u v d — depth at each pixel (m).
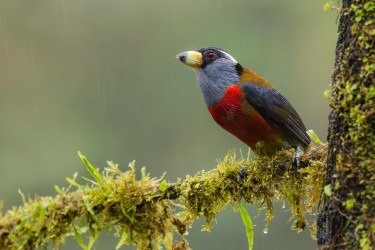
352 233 4.52
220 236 13.10
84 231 5.44
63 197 5.43
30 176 16.02
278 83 16.22
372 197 4.45
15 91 17.66
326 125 15.95
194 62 7.38
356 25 4.60
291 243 13.46
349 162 4.55
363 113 4.50
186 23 16.81
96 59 17.61
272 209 5.87
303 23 16.58
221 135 15.80
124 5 17.69
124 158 16.19
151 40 17.08
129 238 5.63
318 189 5.45
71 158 16.25
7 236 5.31
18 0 18.08
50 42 17.83
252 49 16.23
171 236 5.71
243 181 5.83
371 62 4.52
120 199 5.48
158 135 16.25
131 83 17.09
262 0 16.48
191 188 5.74
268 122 6.95
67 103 17.30
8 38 17.92
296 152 5.91
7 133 17.02
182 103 16.44
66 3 17.98
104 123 16.88
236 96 7.01
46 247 5.37
